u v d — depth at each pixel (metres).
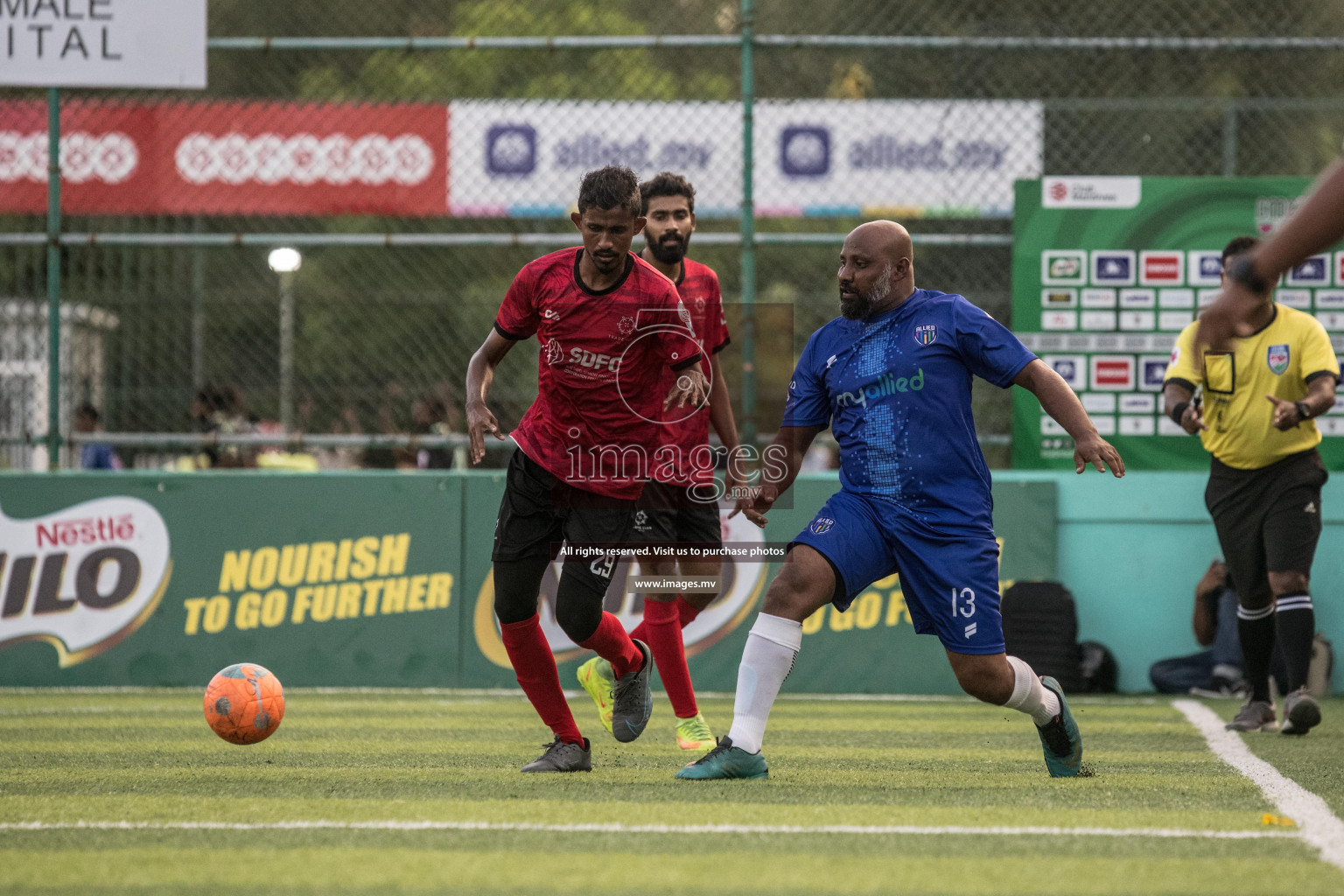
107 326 30.06
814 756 16.42
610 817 11.18
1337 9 28.42
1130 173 27.91
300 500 26.80
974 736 19.08
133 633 26.62
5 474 26.66
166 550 26.73
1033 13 28.83
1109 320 27.30
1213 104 27.89
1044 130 27.62
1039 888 8.59
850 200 27.36
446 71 39.09
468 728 19.66
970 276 27.91
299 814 11.43
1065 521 27.38
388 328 34.56
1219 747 17.42
